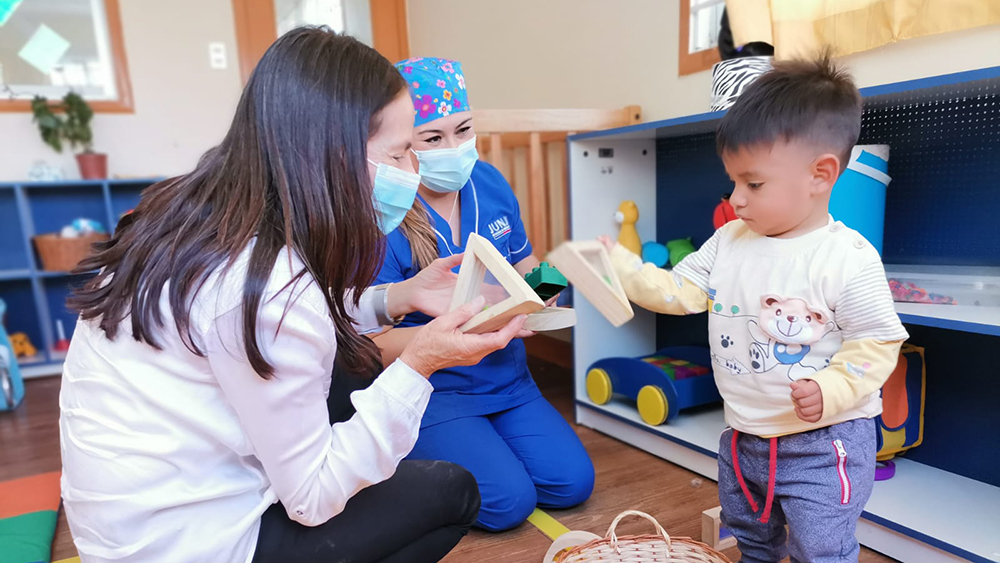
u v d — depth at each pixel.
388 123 0.72
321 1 3.30
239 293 0.61
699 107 1.79
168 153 3.04
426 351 0.74
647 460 1.62
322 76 0.66
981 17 1.18
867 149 1.26
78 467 0.67
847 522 0.88
